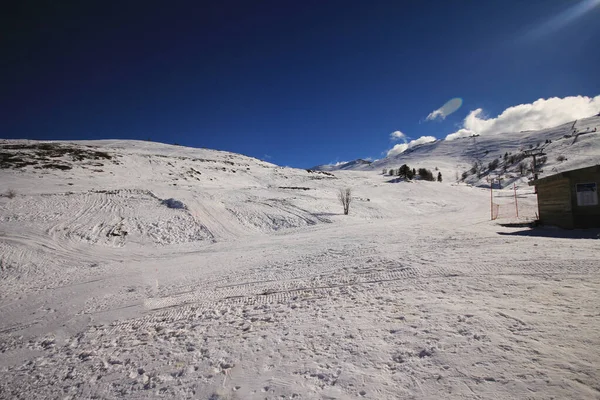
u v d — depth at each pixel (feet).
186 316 18.71
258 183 161.79
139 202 79.56
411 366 10.01
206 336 15.12
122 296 25.84
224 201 93.30
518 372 8.84
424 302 15.38
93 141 265.75
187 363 12.52
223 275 29.04
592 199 35.45
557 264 19.03
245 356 12.41
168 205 79.36
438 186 178.70
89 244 52.29
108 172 124.06
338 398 9.01
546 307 12.89
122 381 11.89
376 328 13.17
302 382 10.05
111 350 15.05
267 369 11.18
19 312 24.50
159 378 11.68
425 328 12.42
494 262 21.07
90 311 22.44
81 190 85.81
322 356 11.50
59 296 28.14
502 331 11.25
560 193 37.73
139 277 32.78
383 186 166.61
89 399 10.98
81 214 65.26
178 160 184.34
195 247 53.72
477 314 12.98
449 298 15.46
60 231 55.01
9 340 18.54
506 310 13.03
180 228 65.46
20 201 67.46
